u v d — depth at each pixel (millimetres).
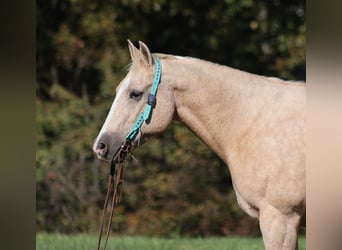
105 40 14695
